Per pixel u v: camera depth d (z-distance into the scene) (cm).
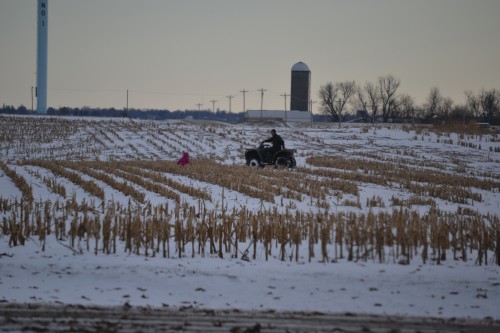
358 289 3048
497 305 2822
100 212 5281
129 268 3344
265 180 8106
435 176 9919
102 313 2569
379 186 8619
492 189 8725
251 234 4197
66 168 10625
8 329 2314
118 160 14200
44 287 2980
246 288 3045
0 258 3488
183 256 3653
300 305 2772
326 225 4159
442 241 3722
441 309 2745
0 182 8394
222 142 17788
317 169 11162
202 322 2466
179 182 8162
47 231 4156
